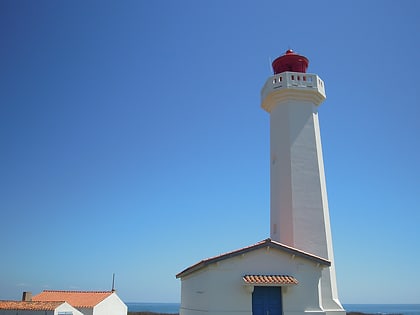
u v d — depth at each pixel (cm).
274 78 2481
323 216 2244
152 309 19075
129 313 7725
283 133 2398
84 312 4012
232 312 1625
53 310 3450
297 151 2345
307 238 2188
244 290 1661
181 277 2216
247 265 1700
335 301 2064
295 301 1705
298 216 2223
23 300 4075
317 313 1700
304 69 2638
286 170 2323
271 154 2498
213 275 1659
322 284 2081
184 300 2114
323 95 2475
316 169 2333
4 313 3459
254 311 1670
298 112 2422
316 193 2284
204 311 1662
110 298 4341
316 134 2419
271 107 2558
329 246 2227
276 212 2327
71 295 4416
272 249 1745
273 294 1712
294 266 1745
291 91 2420
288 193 2277
